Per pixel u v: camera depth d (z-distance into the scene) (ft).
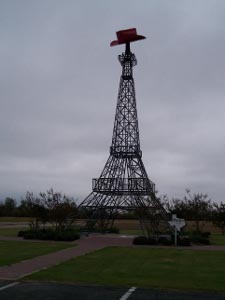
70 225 167.73
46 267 69.41
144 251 102.73
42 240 135.54
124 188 157.07
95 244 122.83
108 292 49.29
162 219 154.81
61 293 48.19
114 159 164.45
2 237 145.18
